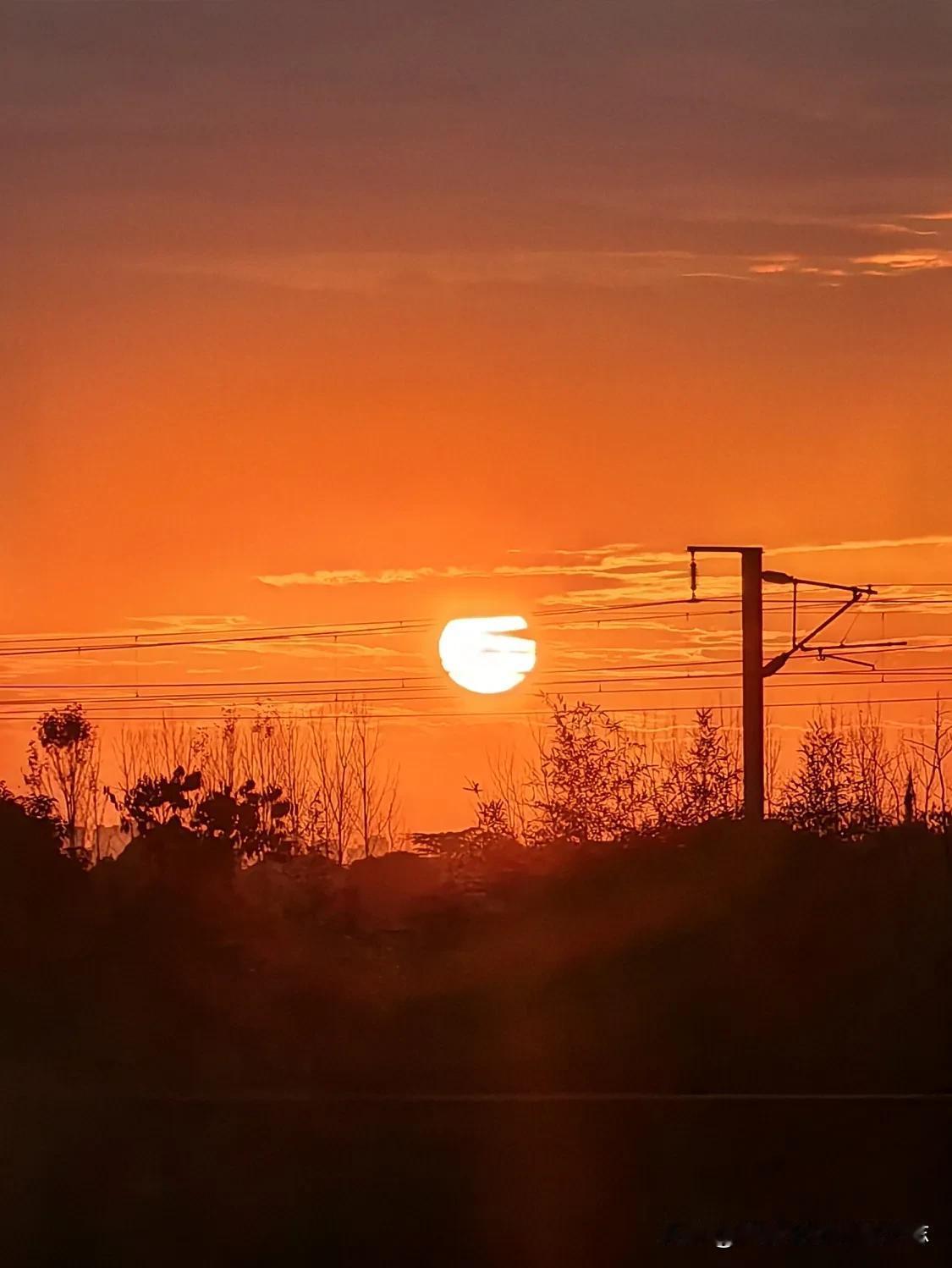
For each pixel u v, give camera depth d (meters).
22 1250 42.19
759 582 101.50
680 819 102.38
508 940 92.56
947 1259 42.66
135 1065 76.50
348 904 101.19
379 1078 73.94
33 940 87.12
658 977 89.00
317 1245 42.47
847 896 91.75
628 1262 41.88
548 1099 48.88
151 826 103.81
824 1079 75.38
